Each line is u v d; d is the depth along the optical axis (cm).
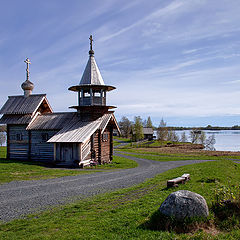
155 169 2492
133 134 9700
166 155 4738
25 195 1311
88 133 2638
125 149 6906
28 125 3045
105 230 783
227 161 3012
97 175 1998
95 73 3023
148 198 1142
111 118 3131
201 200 822
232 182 1577
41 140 2970
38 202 1176
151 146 8244
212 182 1519
